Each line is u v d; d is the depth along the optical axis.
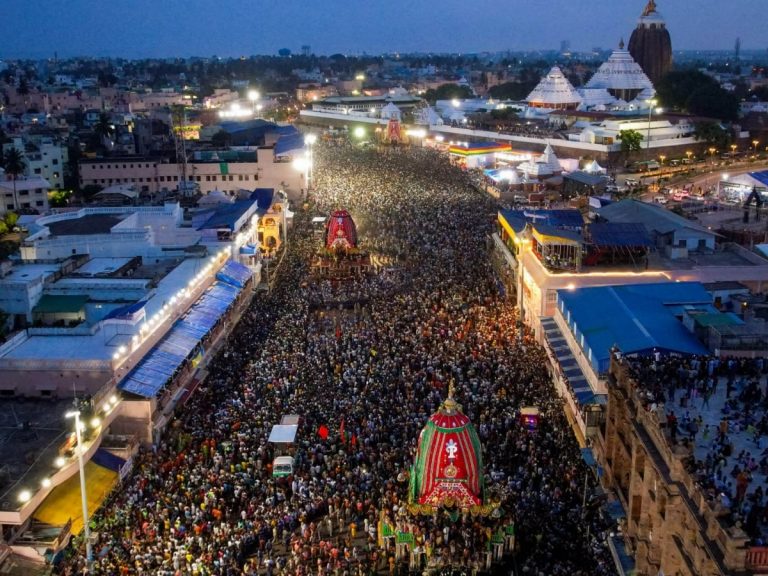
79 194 157.25
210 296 80.12
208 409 63.78
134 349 61.12
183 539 46.56
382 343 74.69
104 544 46.06
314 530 48.69
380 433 58.09
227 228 97.12
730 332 53.72
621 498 45.12
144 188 155.88
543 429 58.59
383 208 141.88
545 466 53.38
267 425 59.34
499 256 100.06
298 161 155.62
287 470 53.03
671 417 39.44
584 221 106.62
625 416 44.97
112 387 56.62
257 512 49.41
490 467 53.69
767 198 133.62
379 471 53.59
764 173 140.38
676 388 47.56
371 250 112.75
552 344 66.88
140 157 160.12
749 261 82.38
